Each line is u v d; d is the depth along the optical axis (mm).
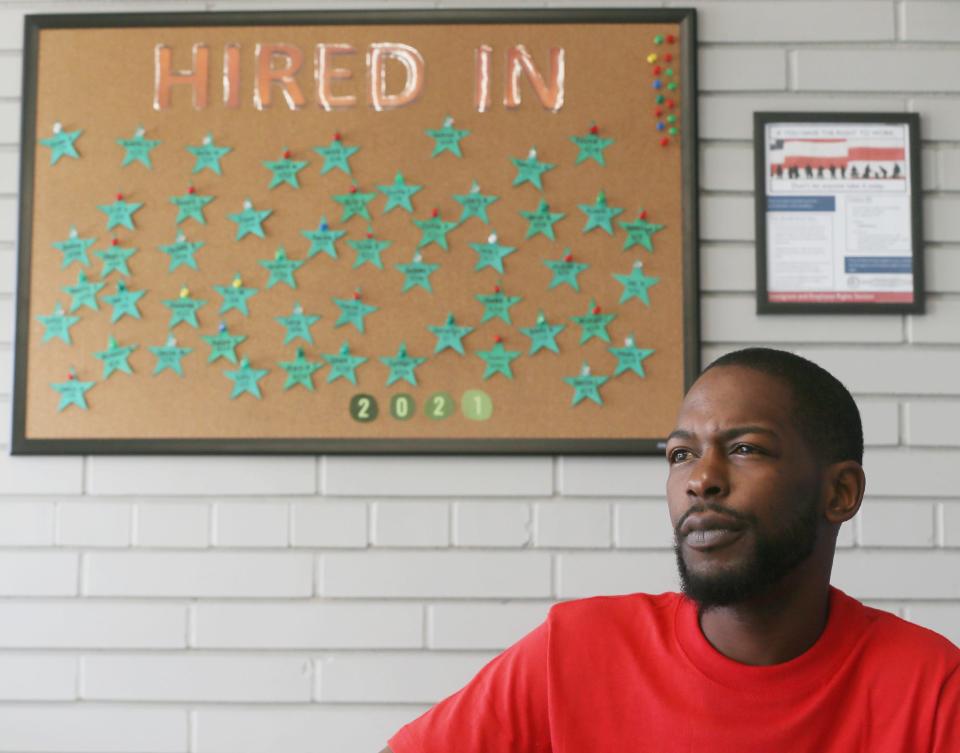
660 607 1066
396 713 1919
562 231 1987
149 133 2025
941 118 2016
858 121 1999
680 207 1983
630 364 1964
